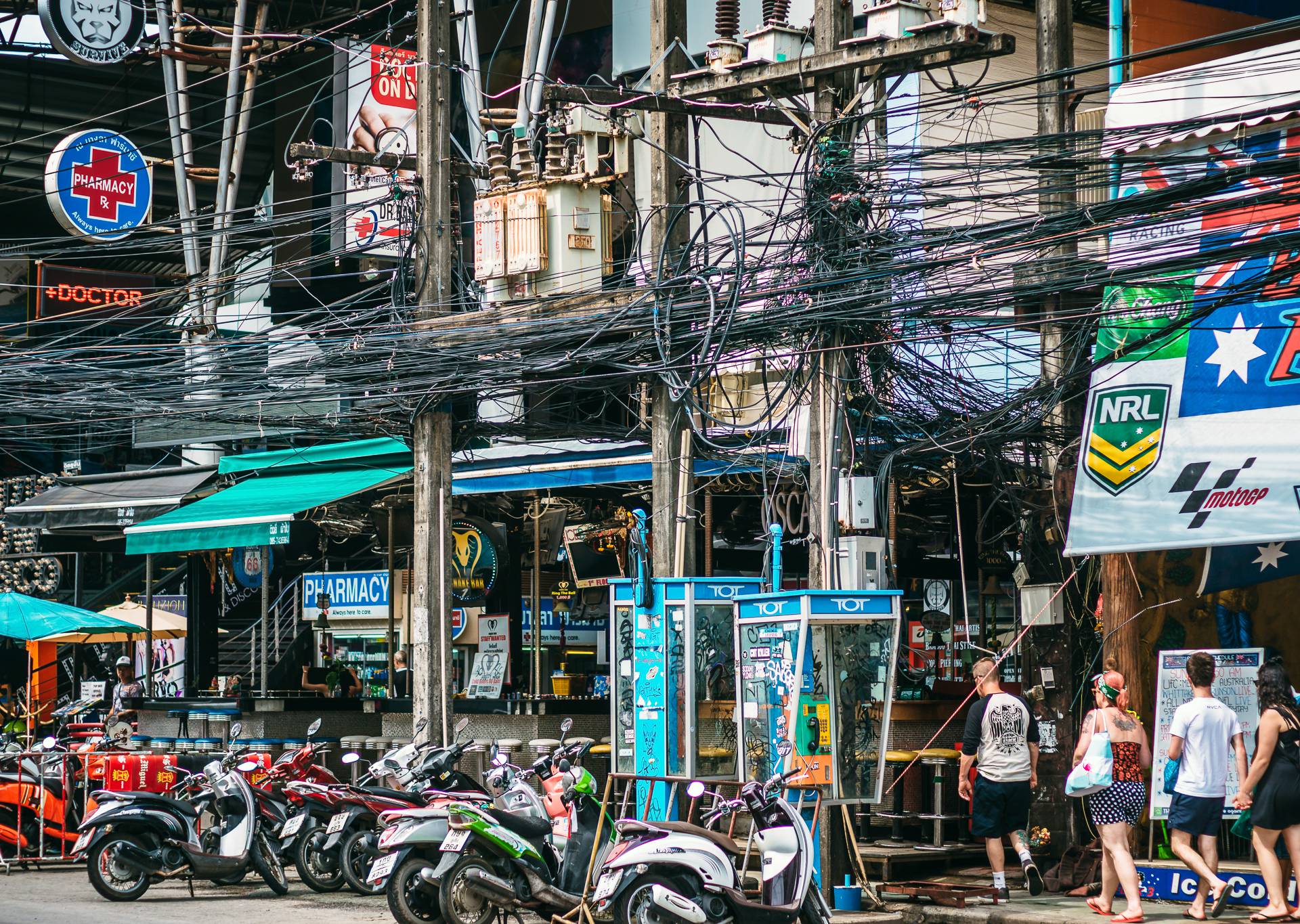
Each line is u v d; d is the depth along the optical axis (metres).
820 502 11.92
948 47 11.44
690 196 19.17
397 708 18.23
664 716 11.71
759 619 11.45
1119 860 10.64
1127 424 11.80
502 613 18.84
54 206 21.66
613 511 19.08
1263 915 10.29
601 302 14.42
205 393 16.38
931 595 19.23
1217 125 11.77
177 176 22.56
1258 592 12.68
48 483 25.97
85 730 20.58
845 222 11.78
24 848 15.02
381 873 10.86
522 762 16.72
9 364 16.73
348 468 19.94
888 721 11.50
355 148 21.53
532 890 10.84
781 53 12.48
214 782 13.14
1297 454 10.87
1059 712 12.66
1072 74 10.81
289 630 26.11
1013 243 11.02
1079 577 13.27
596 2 22.42
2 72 28.23
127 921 11.36
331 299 23.84
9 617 18.83
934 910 11.23
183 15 23.30
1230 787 11.31
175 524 18.89
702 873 9.84
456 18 19.41
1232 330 10.59
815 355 12.01
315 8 26.30
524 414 17.05
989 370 16.12
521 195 15.57
